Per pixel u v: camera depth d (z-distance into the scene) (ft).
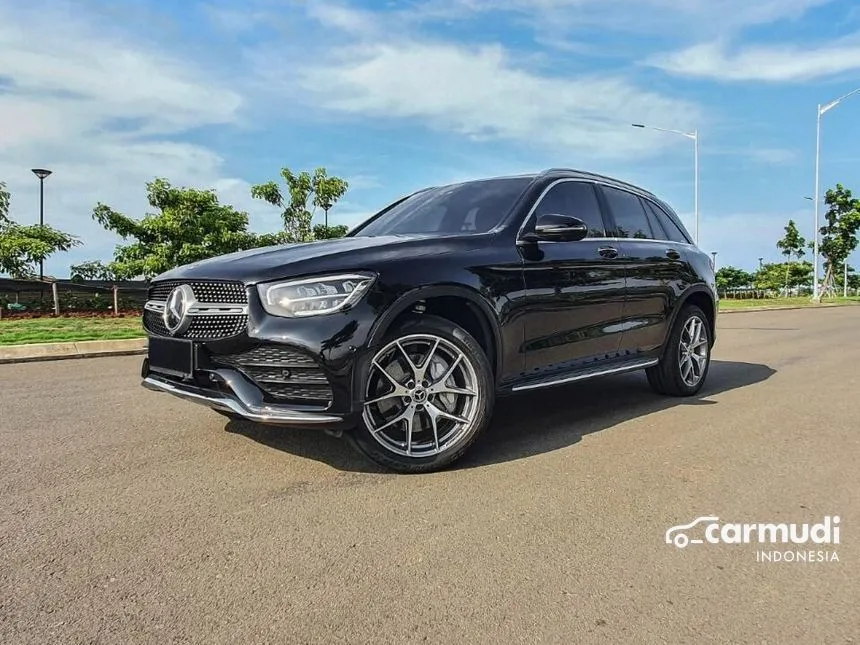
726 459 11.43
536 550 7.81
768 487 10.02
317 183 52.54
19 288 46.50
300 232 52.60
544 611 6.46
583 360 13.82
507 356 11.85
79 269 51.65
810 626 6.23
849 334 38.04
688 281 16.97
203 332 10.34
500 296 11.59
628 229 15.83
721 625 6.22
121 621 6.26
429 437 10.88
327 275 9.80
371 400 10.05
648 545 7.97
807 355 27.07
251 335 9.71
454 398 10.94
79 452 11.91
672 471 10.77
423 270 10.57
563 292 12.92
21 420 14.48
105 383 19.61
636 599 6.70
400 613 6.42
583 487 9.98
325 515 8.89
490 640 5.95
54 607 6.52
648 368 16.48
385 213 15.88
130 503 9.37
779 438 12.85
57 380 20.21
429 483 10.17
